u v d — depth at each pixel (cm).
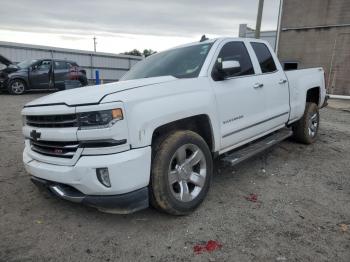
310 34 1777
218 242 305
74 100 307
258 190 427
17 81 1526
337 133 789
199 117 377
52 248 297
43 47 2422
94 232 324
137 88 322
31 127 347
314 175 486
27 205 383
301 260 278
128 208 308
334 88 1722
